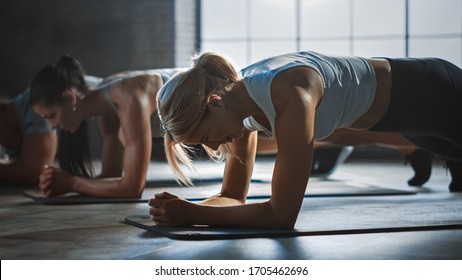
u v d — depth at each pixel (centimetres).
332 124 258
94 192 386
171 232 245
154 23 1071
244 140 285
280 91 241
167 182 518
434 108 280
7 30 1138
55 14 1120
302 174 243
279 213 248
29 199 400
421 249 222
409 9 985
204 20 1059
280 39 1034
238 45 1048
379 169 743
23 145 477
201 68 238
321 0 1016
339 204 357
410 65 277
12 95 1134
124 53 1087
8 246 234
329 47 1019
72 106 389
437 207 332
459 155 344
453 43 974
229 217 252
